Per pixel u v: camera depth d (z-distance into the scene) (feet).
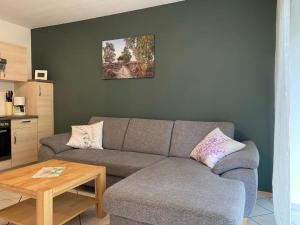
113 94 12.10
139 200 5.12
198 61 10.11
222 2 9.57
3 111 12.96
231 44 9.48
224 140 8.01
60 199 7.22
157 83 10.98
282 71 6.41
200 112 10.17
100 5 10.77
